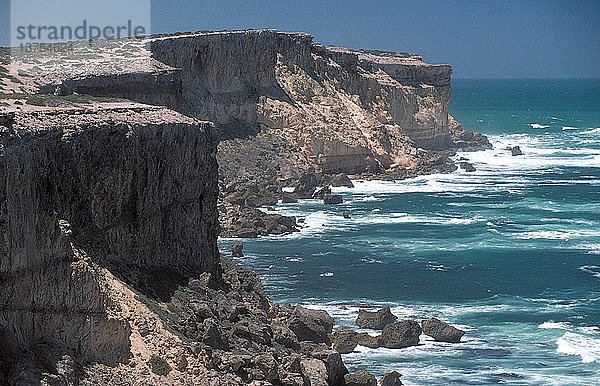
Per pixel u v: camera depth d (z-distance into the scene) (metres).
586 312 77.06
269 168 141.12
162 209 53.00
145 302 44.69
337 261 93.25
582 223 117.00
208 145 59.34
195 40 144.00
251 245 100.25
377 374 61.66
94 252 43.75
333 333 68.25
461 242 103.88
